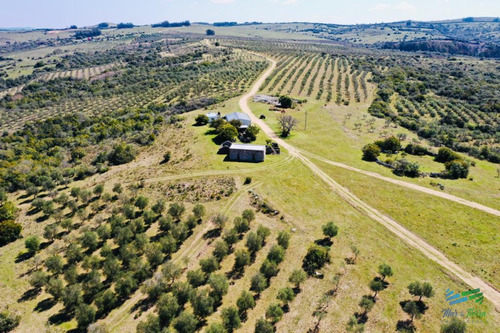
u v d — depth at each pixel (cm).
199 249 5172
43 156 10850
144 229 5738
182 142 9375
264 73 19612
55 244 5425
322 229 5153
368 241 5159
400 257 4812
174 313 3969
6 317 4041
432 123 11375
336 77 18150
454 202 6109
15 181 8000
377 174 7325
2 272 4991
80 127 14188
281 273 4581
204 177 7275
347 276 4478
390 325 3759
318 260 4662
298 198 6394
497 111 13000
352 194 6512
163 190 7000
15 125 15688
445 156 7944
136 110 14850
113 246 5425
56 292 4412
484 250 4875
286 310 3994
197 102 14038
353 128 10544
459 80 17875
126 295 4403
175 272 4488
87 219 6284
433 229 5388
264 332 3600
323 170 7544
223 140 9069
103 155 9269
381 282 4341
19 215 6594
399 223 5572
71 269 4709
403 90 15450
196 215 5812
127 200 6525
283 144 9100
